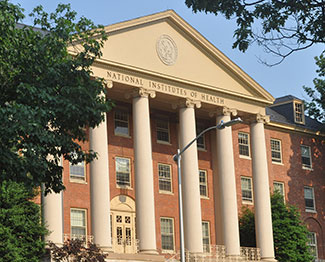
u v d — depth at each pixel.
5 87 26.80
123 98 51.56
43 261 39.16
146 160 47.38
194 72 51.94
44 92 25.86
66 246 38.19
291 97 69.00
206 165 57.53
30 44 27.84
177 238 54.06
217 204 56.97
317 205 65.25
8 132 24.44
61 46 27.84
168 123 55.91
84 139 28.06
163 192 54.16
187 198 50.03
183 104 51.25
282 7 23.56
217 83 53.50
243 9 23.33
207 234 56.09
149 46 49.28
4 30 26.30
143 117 47.88
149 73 48.59
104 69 46.34
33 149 26.17
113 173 51.34
